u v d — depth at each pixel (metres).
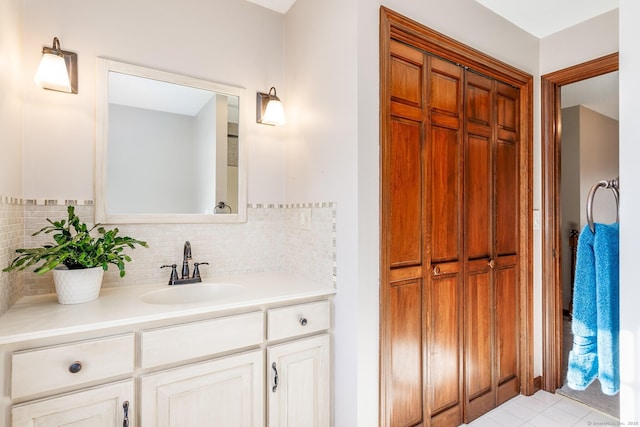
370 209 1.45
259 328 1.38
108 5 1.53
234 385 1.33
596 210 3.82
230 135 1.83
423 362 1.65
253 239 1.91
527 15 1.96
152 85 1.63
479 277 1.90
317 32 1.68
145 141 1.62
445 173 1.75
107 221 1.52
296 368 1.47
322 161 1.64
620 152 0.80
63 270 1.25
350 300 1.46
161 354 1.18
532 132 2.14
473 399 1.86
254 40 1.91
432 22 1.65
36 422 0.99
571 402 2.04
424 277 1.65
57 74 1.31
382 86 1.49
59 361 1.02
